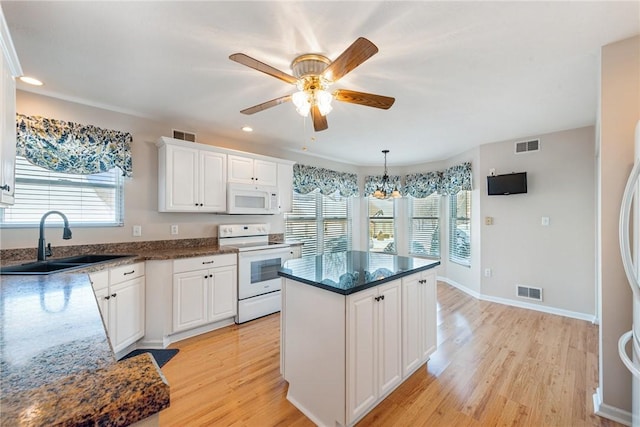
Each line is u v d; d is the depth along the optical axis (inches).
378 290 73.0
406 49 72.0
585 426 67.8
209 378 87.0
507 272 157.6
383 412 72.3
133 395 21.9
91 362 27.5
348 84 90.8
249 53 74.2
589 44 69.9
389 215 230.5
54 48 72.1
